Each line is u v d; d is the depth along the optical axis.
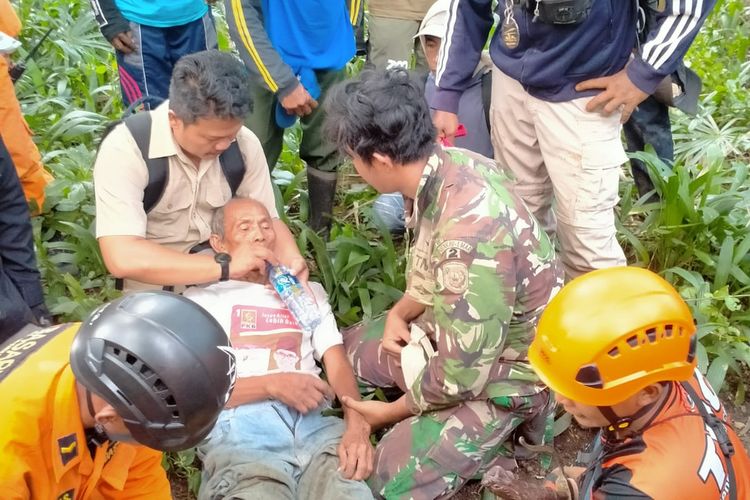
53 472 1.57
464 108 3.37
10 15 3.79
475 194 2.32
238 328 2.79
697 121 4.66
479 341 2.35
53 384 1.52
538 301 2.47
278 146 3.88
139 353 1.46
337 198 4.30
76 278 3.56
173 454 2.80
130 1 4.11
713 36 5.83
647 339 1.53
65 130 4.41
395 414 2.69
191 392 1.49
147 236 2.87
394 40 4.47
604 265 3.06
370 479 2.64
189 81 2.46
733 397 3.19
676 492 1.50
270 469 2.47
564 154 2.94
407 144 2.25
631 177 4.30
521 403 2.56
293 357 2.82
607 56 2.79
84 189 3.80
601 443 1.76
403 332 2.82
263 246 2.84
